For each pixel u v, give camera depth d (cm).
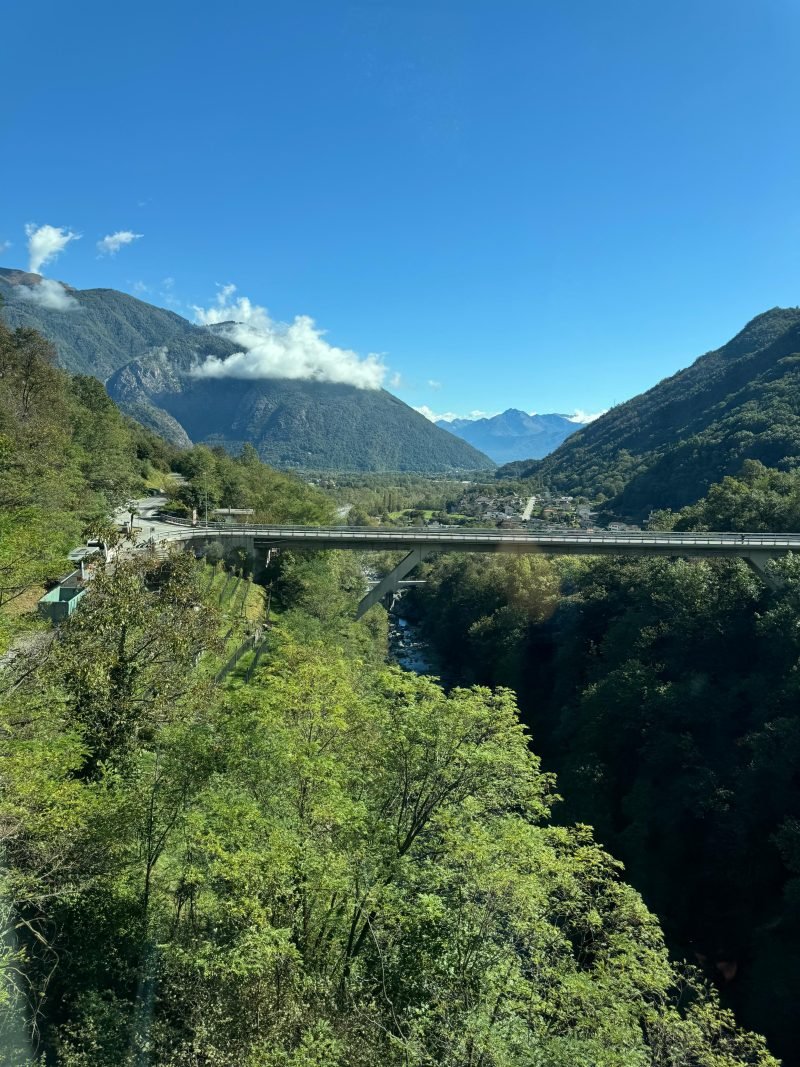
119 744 1938
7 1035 1152
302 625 4959
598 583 6350
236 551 5731
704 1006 1758
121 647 1978
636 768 4231
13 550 2052
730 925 3139
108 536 2277
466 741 1725
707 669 4534
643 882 3453
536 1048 1188
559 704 5666
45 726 1798
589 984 1363
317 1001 1198
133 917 1432
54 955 1377
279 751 1516
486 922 1359
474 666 7244
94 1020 1211
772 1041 2470
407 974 1316
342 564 8269
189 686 2086
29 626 2000
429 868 1488
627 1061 1226
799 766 3141
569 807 4141
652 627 5041
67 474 4441
